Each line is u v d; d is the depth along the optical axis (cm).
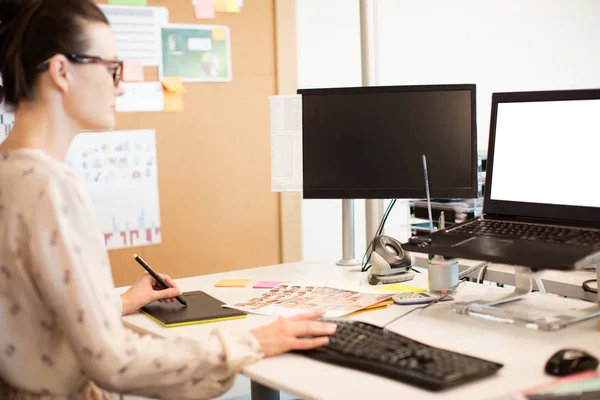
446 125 199
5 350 118
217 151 295
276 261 313
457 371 110
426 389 107
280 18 302
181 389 120
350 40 323
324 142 207
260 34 299
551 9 384
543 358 120
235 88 296
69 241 114
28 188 115
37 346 119
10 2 124
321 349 124
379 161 204
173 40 280
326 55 317
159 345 119
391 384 110
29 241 113
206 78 289
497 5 365
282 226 312
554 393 100
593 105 152
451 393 105
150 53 276
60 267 113
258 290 180
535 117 162
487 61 365
